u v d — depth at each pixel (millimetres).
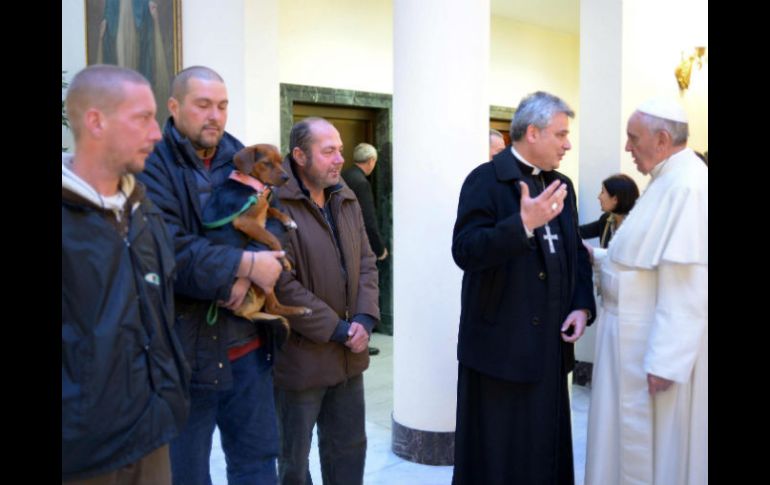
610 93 5082
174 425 1549
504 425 2547
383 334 6910
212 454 3756
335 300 2549
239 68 4590
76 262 1348
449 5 3416
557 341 2541
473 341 2545
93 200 1398
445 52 3430
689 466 2406
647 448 2480
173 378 1552
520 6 7473
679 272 2340
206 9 4477
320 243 2510
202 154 2064
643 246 2436
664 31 5531
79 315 1350
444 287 3514
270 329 2152
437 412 3572
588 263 2791
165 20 4363
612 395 2607
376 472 3508
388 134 6684
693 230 2299
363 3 6422
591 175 5227
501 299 2494
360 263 2729
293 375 2451
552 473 2533
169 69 4387
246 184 1999
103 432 1370
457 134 3463
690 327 2324
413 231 3547
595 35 5141
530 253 2498
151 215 1578
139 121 1464
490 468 2562
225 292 1869
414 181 3525
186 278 1856
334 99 6238
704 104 6184
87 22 4188
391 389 5062
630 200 4336
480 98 3518
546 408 2514
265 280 1918
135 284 1472
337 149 2504
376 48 6551
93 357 1354
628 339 2508
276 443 2201
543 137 2473
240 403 2133
